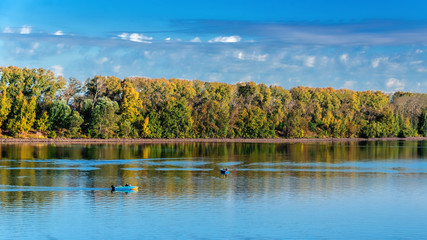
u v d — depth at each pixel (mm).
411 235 49625
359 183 79375
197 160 114938
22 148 141875
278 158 124375
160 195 66688
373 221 54438
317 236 48844
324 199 65562
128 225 51438
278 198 65812
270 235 48938
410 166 107500
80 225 51250
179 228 50656
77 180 78625
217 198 65188
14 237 47312
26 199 62969
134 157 120438
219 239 47469
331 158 126688
